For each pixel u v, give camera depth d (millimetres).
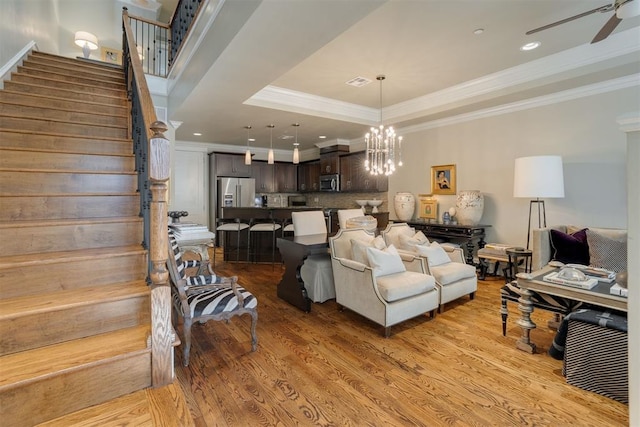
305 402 1901
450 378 2162
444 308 3506
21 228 1963
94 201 2412
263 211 5738
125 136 3395
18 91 3275
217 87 3641
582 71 3432
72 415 1388
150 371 1602
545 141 4219
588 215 3887
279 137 7016
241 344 2643
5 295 1709
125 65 4273
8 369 1366
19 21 3812
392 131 4453
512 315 3297
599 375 1969
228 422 1726
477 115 4914
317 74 4066
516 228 4570
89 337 1673
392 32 3020
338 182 7375
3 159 2445
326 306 3594
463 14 2732
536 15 2768
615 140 3668
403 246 3840
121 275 2023
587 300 2205
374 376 2184
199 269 3537
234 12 2525
